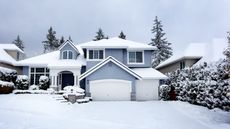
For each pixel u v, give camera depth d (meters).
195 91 19.38
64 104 18.45
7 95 21.67
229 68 13.12
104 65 24.19
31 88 26.44
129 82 24.06
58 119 13.10
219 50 25.78
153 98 26.09
